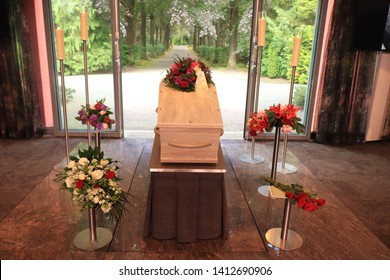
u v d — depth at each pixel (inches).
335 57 152.0
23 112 155.0
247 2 154.1
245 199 110.0
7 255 81.0
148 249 84.3
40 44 153.9
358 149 159.6
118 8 147.1
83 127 164.9
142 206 103.7
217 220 87.0
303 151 154.6
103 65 155.0
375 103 163.8
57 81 157.4
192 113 81.3
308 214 102.6
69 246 84.7
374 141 170.6
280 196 82.6
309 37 157.5
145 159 138.7
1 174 122.6
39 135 161.0
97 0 146.9
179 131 77.9
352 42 149.7
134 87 193.3
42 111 163.0
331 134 163.9
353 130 164.4
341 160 145.6
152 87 194.5
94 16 148.9
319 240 90.2
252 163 138.1
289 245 86.9
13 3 141.0
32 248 83.7
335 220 99.9
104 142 157.1
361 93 159.0
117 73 154.2
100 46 152.6
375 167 139.4
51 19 149.5
